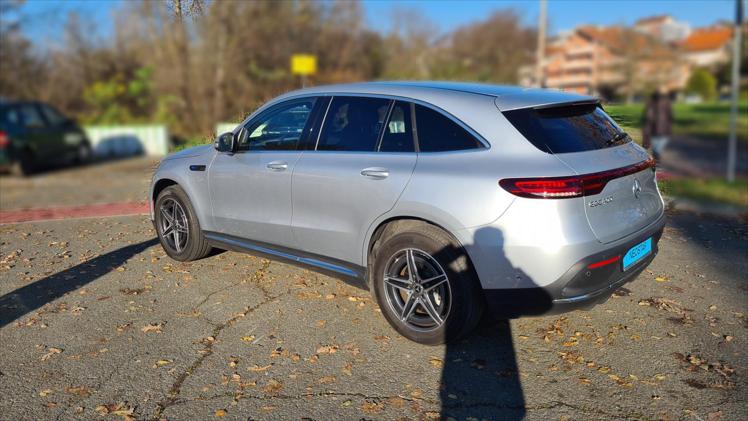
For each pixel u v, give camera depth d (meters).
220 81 19.95
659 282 4.83
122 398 3.21
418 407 3.10
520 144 3.38
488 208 3.31
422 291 3.64
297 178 4.23
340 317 4.21
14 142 12.98
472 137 3.53
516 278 3.30
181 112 20.78
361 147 3.98
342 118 4.16
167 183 5.55
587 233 3.24
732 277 4.95
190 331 4.02
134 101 22.41
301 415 3.04
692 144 21.53
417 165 3.64
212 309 4.38
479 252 3.36
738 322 4.07
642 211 3.68
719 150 19.52
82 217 7.64
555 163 3.26
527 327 4.01
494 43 35.34
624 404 3.10
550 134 3.43
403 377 3.40
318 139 4.24
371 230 3.84
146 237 6.41
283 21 20.75
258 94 20.42
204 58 19.80
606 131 3.77
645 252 3.76
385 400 3.16
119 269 5.30
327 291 4.71
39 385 3.34
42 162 13.86
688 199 8.83
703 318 4.14
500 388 3.27
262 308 4.39
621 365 3.50
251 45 20.00
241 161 4.69
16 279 5.07
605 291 3.46
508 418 3.00
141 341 3.87
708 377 3.35
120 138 18.89
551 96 3.74
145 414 3.06
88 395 3.24
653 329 3.97
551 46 66.81
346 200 3.95
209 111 20.28
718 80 56.28
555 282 3.24
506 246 3.28
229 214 4.86
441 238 3.51
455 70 32.94
